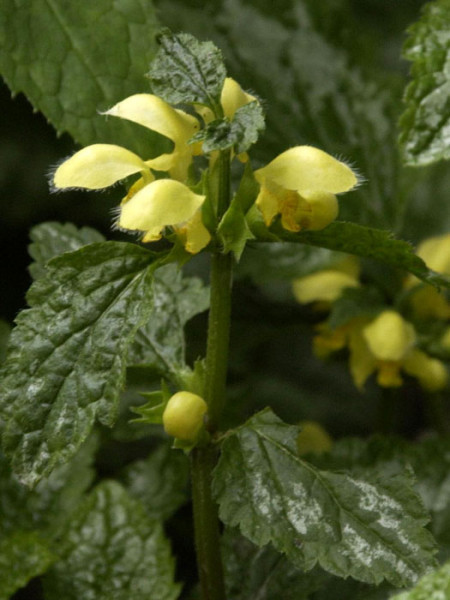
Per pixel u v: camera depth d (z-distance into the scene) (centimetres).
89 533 32
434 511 33
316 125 37
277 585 30
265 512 26
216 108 25
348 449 33
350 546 26
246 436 26
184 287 30
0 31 30
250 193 26
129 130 30
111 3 31
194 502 27
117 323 26
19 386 25
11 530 33
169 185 25
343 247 27
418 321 37
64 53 30
